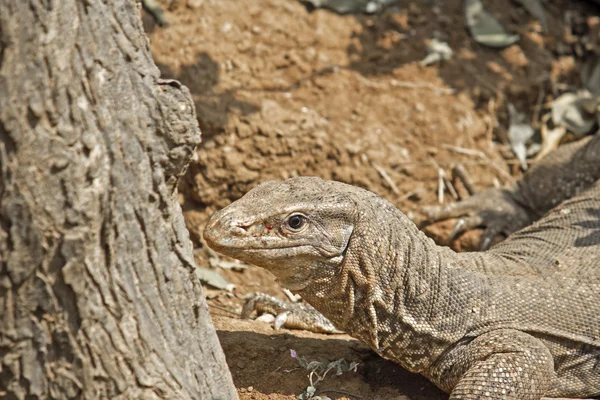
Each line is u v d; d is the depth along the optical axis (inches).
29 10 242.1
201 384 310.8
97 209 261.7
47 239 255.6
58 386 272.8
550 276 406.3
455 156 605.0
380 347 385.7
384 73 631.8
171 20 604.4
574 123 650.8
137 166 271.7
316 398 370.6
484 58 663.1
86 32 254.5
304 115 581.9
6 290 258.5
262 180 561.3
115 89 263.6
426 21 666.8
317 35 632.4
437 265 386.6
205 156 557.3
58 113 250.1
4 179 247.8
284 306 458.0
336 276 375.2
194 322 306.2
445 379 382.6
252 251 362.3
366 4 660.1
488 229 557.0
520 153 631.2
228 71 594.6
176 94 281.1
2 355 266.8
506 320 382.6
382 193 577.3
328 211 366.6
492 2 693.9
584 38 706.8
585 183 553.3
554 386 389.1
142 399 287.3
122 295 276.1
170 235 290.0
